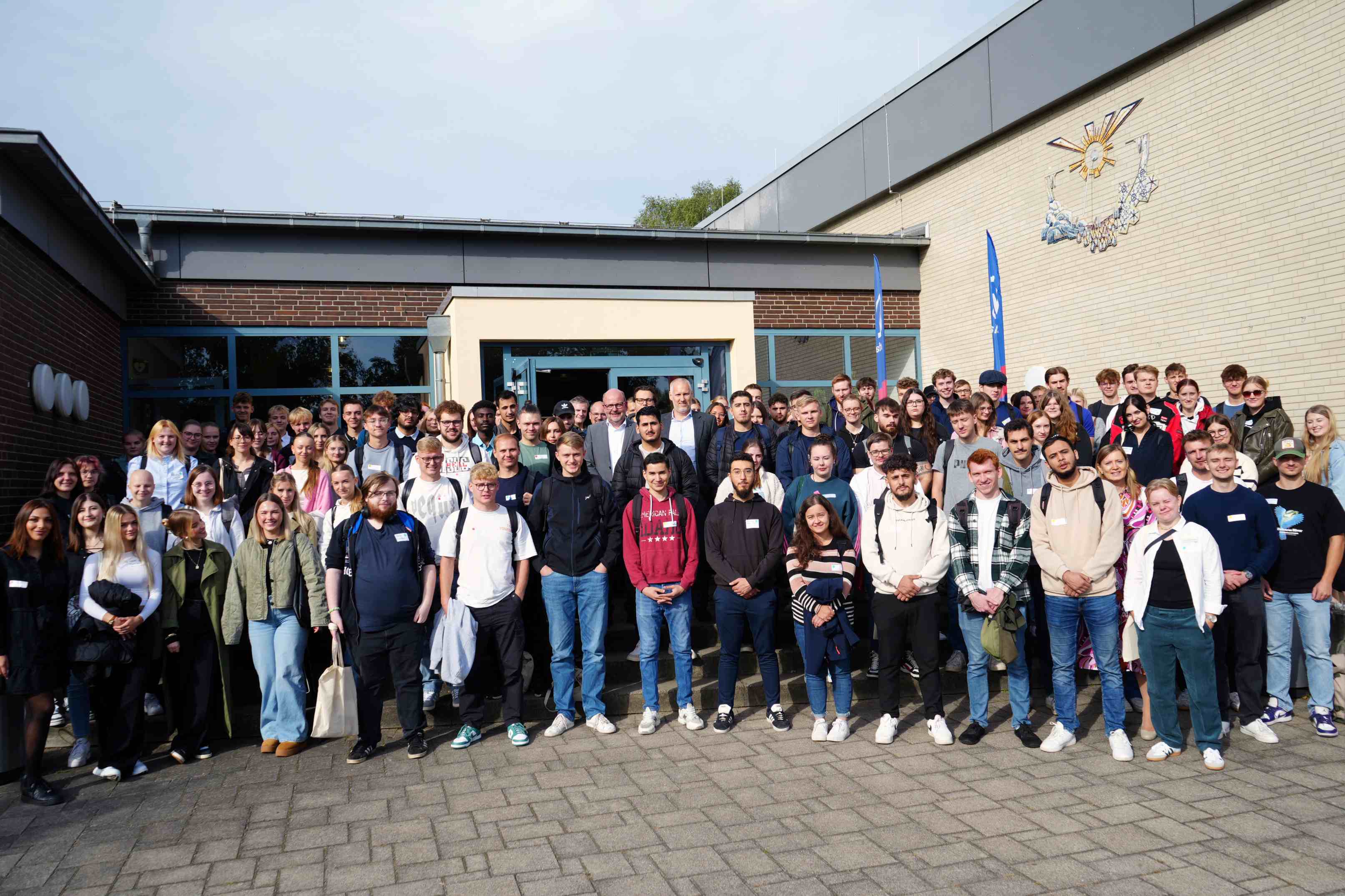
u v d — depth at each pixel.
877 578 5.51
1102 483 5.26
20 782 5.04
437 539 5.93
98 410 9.20
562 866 3.70
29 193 6.88
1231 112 9.64
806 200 16.95
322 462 6.52
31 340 7.09
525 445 6.91
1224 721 5.53
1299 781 4.55
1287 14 9.05
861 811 4.26
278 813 4.41
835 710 6.25
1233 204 9.65
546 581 5.71
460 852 3.87
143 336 10.39
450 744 5.55
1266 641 6.07
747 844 3.89
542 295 10.11
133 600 5.00
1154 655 5.02
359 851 3.91
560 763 5.12
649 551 5.73
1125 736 5.09
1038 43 11.81
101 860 3.89
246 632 5.76
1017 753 5.15
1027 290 12.32
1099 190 11.23
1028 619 6.42
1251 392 6.77
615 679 6.57
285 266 10.87
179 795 4.73
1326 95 8.72
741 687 6.37
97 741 5.75
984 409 6.63
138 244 10.44
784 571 6.87
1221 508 5.47
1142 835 3.90
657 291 10.54
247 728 5.79
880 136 14.86
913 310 14.22
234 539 5.97
